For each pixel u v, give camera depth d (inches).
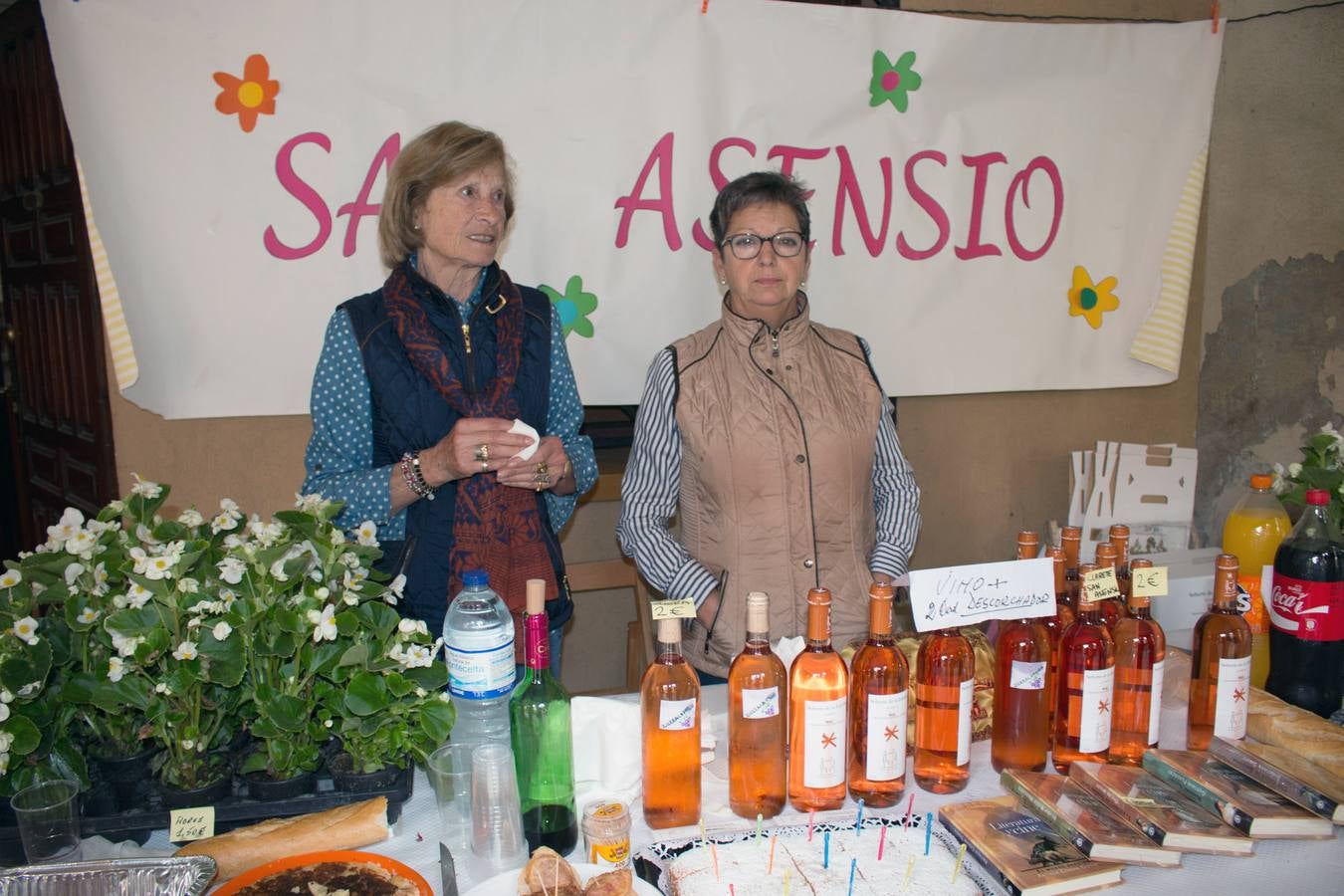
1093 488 101.8
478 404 62.2
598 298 86.9
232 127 74.7
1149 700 47.9
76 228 83.0
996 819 42.6
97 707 44.2
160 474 81.1
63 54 70.6
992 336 98.3
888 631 43.9
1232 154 110.4
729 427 65.9
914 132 92.5
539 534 64.9
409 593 62.8
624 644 111.8
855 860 39.2
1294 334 110.6
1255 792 43.3
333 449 62.6
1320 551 52.7
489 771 39.6
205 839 41.0
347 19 76.4
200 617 43.1
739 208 64.6
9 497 155.1
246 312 77.1
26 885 35.6
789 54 87.9
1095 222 99.7
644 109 84.9
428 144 59.3
